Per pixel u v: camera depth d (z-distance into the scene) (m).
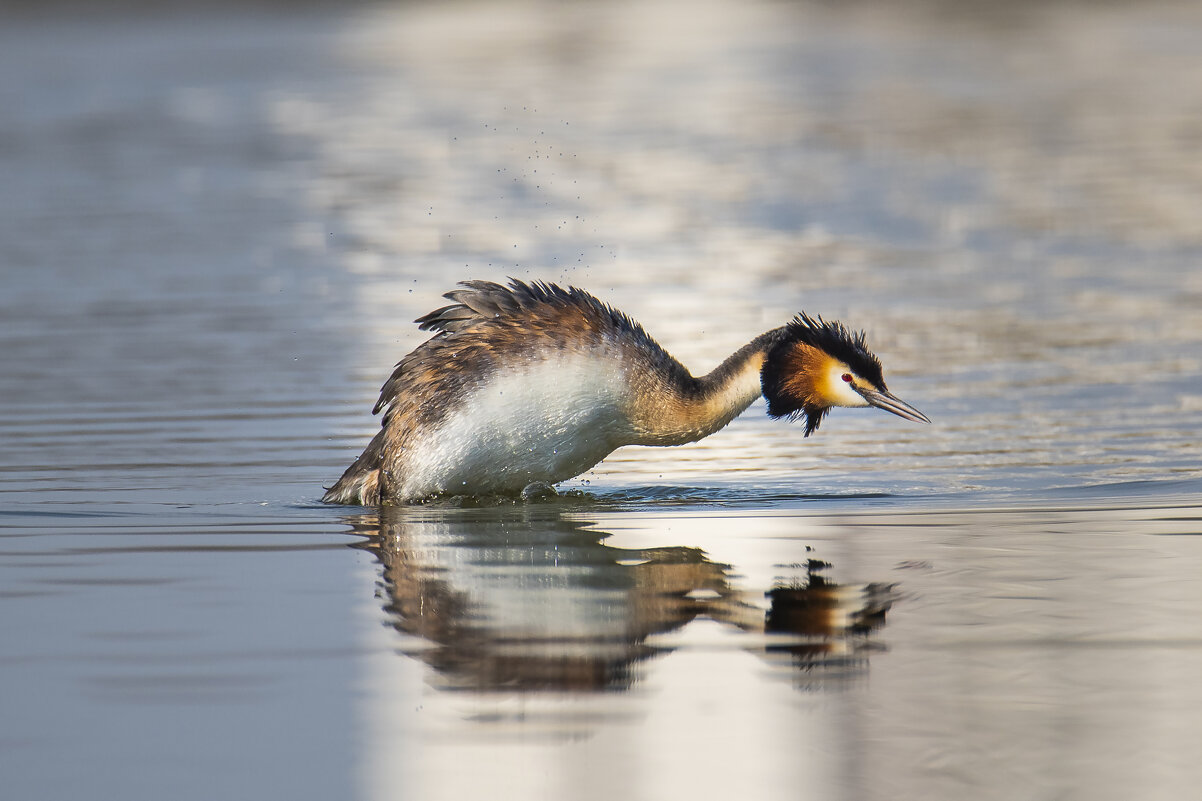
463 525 12.09
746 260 24.39
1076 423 15.54
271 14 64.44
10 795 6.96
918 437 15.30
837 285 22.52
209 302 21.77
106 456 14.44
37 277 23.52
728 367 13.29
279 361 18.45
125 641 8.91
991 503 12.60
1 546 11.27
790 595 9.86
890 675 8.37
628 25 61.06
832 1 68.00
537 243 25.75
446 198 30.02
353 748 7.43
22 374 17.86
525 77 46.91
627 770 7.21
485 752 7.39
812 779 7.17
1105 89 42.62
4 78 48.12
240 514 12.47
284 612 9.50
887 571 10.43
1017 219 27.25
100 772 7.18
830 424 16.08
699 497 13.19
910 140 35.62
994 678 8.31
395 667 8.49
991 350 18.81
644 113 40.09
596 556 10.97
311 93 44.19
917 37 56.19
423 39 56.38
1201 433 15.01
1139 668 8.41
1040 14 62.16
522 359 12.69
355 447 14.83
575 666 8.54
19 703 7.97
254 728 7.66
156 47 54.84
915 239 25.84
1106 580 10.06
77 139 37.50
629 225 27.25
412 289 22.52
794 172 32.09
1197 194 28.86
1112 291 21.92
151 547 11.23
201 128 38.72
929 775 7.17
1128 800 6.96
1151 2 64.25
